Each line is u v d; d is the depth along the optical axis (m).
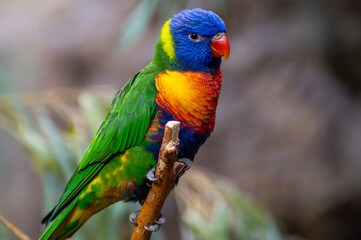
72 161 6.13
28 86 11.31
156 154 4.82
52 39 11.66
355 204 10.43
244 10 11.53
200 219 6.61
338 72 11.24
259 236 6.85
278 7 11.51
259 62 11.18
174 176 4.27
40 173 6.21
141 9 7.18
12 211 11.38
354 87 11.20
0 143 11.43
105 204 5.21
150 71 5.04
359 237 10.53
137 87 4.95
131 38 7.21
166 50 5.01
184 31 4.93
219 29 5.00
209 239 6.41
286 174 10.48
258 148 10.68
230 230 7.26
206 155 10.80
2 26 12.05
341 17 11.21
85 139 6.29
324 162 10.51
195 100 4.79
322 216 10.47
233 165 10.63
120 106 5.01
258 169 10.58
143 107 4.82
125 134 4.87
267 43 11.29
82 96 6.59
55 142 6.17
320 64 11.20
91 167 5.07
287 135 10.63
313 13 11.34
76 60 11.48
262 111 10.87
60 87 11.32
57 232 5.12
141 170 4.86
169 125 3.89
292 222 10.59
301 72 11.09
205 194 6.96
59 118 9.36
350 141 10.59
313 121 10.67
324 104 10.83
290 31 11.32
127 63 11.23
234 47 11.40
